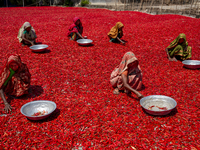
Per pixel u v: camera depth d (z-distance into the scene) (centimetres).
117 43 851
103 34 995
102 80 509
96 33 1012
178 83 489
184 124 337
